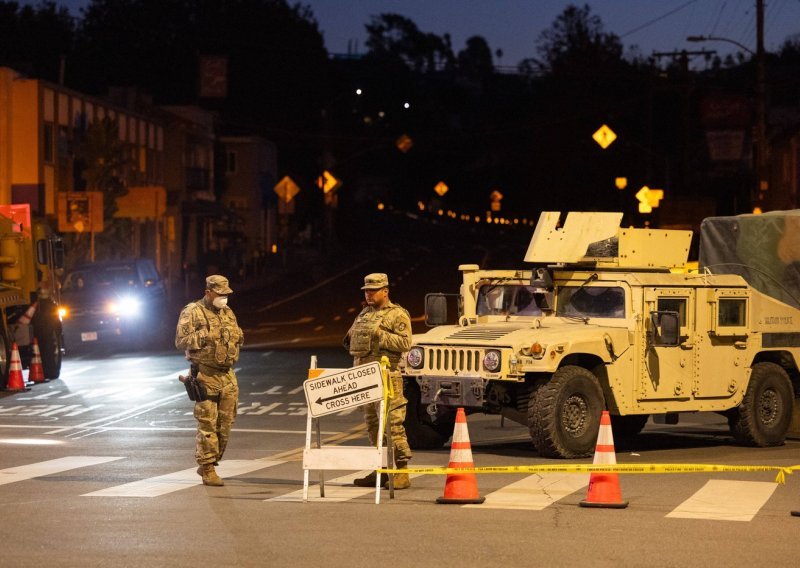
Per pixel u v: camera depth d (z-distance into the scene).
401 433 16.56
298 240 135.12
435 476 17.95
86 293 46.19
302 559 12.13
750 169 99.75
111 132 71.69
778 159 99.00
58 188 69.88
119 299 45.66
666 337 20.38
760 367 22.34
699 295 21.48
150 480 17.50
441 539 13.12
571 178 141.75
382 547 12.70
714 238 24.67
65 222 63.56
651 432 24.45
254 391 31.36
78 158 73.75
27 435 23.56
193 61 146.50
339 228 151.25
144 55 147.62
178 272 97.56
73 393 31.62
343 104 158.12
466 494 15.38
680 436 23.81
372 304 16.64
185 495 16.09
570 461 19.56
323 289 87.06
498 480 17.38
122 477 17.84
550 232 21.53
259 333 53.75
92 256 63.91
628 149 135.25
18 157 66.12
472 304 22.31
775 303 22.61
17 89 66.31
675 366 21.25
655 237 22.06
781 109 115.81
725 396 21.80
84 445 22.03
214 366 16.88
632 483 17.25
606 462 15.22
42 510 14.94
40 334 35.28
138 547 12.70
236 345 17.00
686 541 13.05
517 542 12.97
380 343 16.47
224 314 16.95
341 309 68.88
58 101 70.31
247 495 16.08
